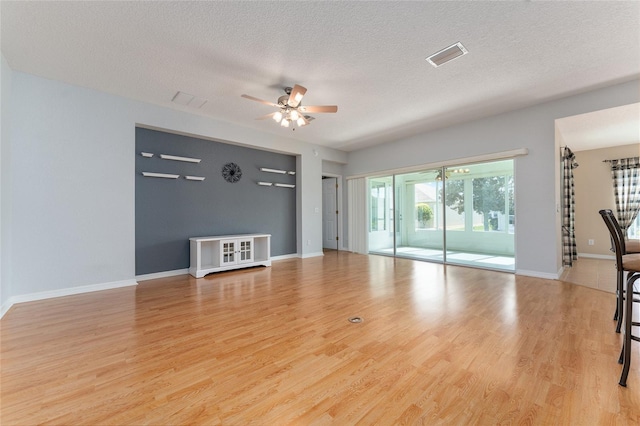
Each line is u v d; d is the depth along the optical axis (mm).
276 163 6117
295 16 2309
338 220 7699
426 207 5887
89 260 3629
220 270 4707
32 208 3250
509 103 4152
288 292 3576
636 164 5422
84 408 1448
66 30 2469
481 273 4598
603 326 2428
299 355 1990
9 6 2154
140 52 2828
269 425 1334
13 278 3121
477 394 1546
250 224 5660
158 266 4434
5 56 2873
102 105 3742
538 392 1552
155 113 4203
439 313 2787
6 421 1353
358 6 2199
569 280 4039
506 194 4816
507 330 2363
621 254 2084
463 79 3416
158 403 1489
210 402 1498
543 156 4172
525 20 2363
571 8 2225
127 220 3934
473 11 2260
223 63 3033
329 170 7383
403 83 3508
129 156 3965
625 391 1545
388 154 6363
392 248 6551
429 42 2674
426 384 1644
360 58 2939
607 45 2721
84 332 2377
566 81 3479
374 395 1550
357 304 3088
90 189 3645
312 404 1479
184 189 4738
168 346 2129
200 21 2365
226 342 2195
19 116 3176
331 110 3508
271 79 3393
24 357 1958
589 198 5988
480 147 4809
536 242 4273
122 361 1910
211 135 4812
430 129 5441
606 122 4164
